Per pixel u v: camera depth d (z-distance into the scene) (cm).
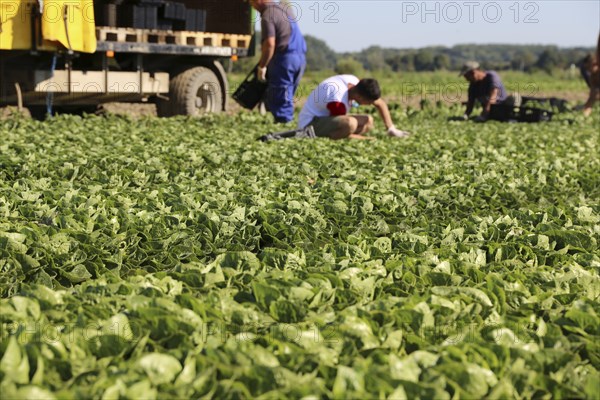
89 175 1595
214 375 575
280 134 2320
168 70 3234
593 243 1093
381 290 822
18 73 2672
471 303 770
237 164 1812
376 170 1752
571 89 9131
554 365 641
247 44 3456
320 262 924
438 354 634
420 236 1073
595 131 3069
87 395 539
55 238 997
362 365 600
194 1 3388
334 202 1280
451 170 1770
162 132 2414
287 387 557
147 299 703
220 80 3456
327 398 564
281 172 1670
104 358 610
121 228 1080
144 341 630
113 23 2766
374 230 1198
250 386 578
